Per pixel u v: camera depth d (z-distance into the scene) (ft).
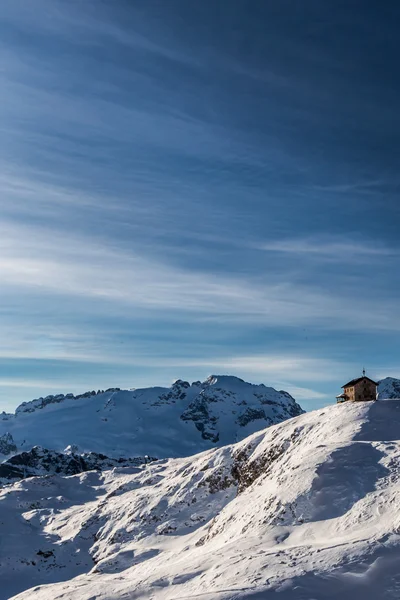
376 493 181.98
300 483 208.13
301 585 121.70
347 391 398.21
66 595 204.64
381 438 269.85
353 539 148.25
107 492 633.61
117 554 355.36
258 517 209.05
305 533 175.52
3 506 577.02
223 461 435.94
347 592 117.60
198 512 394.52
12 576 383.86
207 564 174.70
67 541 437.58
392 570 123.65
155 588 167.84
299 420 388.78
